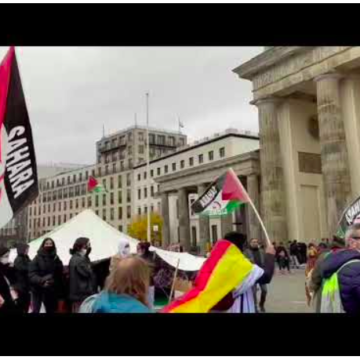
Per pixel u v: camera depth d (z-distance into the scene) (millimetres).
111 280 3652
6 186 5883
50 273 11078
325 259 5750
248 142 79375
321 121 40906
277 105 49281
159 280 17625
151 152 115625
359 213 8883
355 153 39938
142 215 100500
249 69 49250
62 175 135250
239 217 62562
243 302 5324
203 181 67188
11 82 6098
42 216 142375
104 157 120062
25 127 6094
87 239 11281
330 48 40500
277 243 45094
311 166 48469
